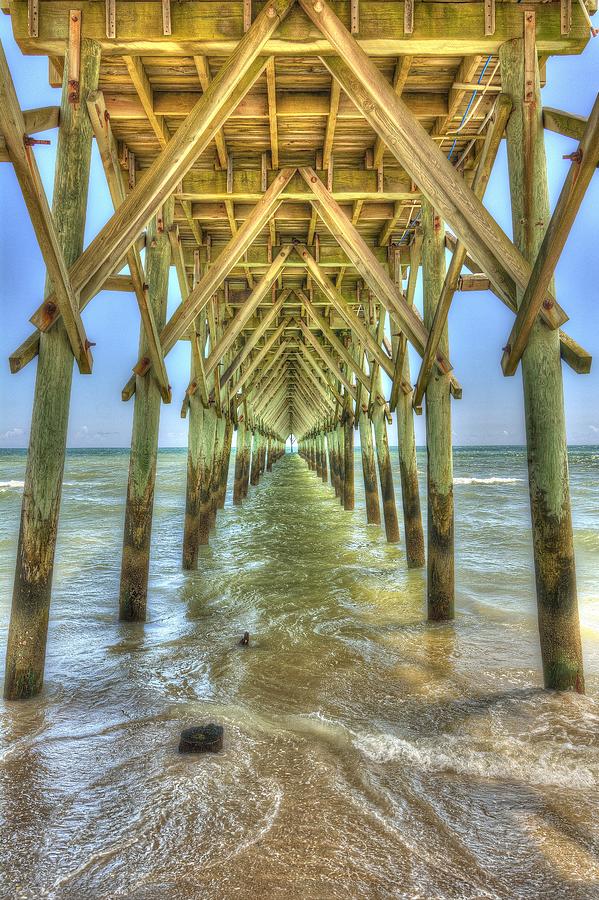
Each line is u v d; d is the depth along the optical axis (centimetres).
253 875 188
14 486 2305
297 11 378
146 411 531
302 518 1281
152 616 535
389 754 272
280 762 262
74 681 372
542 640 357
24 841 206
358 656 418
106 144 389
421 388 535
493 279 364
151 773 253
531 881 187
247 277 912
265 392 1958
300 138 566
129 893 181
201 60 423
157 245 575
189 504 756
